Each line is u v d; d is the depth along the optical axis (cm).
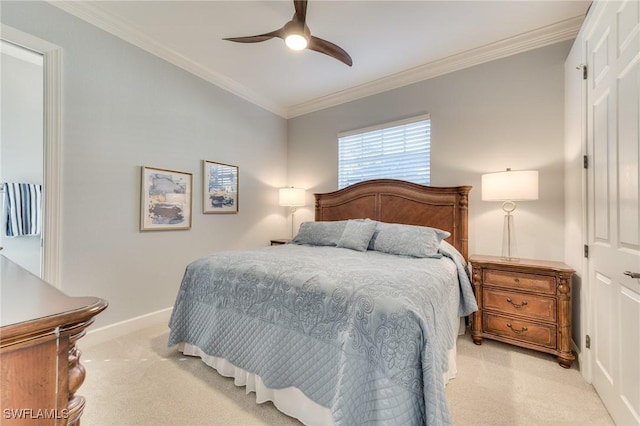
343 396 121
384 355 120
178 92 301
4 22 193
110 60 247
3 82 292
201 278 213
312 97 403
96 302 65
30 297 68
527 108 264
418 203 313
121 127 255
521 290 221
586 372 183
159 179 284
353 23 243
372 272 166
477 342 236
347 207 367
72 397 60
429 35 260
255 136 397
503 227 271
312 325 148
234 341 183
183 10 230
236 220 369
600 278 167
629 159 134
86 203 233
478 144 289
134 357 215
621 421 139
